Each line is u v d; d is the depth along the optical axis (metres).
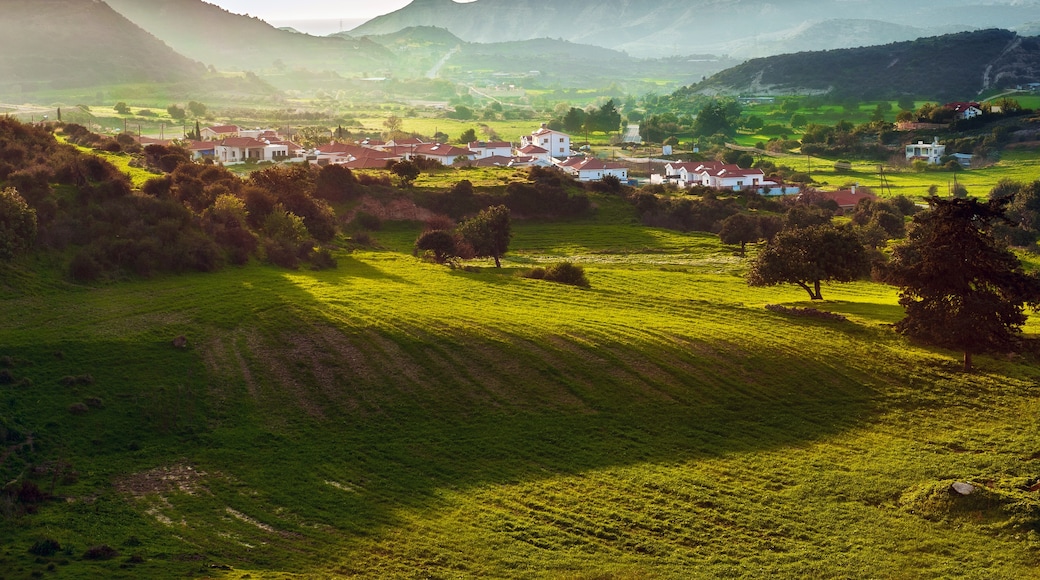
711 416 71.19
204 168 140.88
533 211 168.75
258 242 115.19
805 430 68.88
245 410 70.06
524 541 53.38
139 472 61.34
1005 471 60.91
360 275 110.25
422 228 156.25
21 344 73.44
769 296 108.44
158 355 75.62
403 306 91.94
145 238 101.56
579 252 144.12
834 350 81.75
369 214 156.62
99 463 62.09
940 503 56.84
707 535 54.28
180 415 68.31
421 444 66.62
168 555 50.72
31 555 49.69
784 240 102.44
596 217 171.12
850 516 56.31
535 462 64.19
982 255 79.44
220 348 78.69
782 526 55.12
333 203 158.50
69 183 115.19
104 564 49.09
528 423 69.69
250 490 59.59
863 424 69.56
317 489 59.94
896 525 55.25
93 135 175.62
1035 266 137.38
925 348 82.25
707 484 60.50
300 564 50.50
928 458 63.31
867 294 111.81
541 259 137.00
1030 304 83.19
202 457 63.59
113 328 79.44
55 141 142.50
